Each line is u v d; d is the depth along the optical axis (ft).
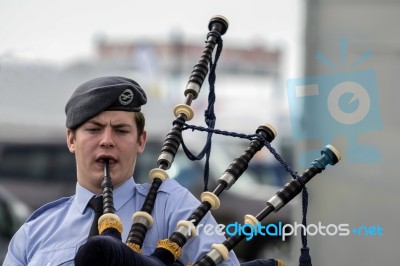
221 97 219.82
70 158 144.56
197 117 202.28
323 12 72.49
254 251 127.44
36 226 45.73
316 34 72.59
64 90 143.74
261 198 136.98
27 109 140.26
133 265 39.04
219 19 48.62
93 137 43.88
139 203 44.73
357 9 71.82
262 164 157.89
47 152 144.56
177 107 46.24
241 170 44.73
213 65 47.65
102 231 41.19
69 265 43.39
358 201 73.00
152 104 171.83
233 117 210.59
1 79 122.11
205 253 42.45
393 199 71.77
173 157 45.44
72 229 44.39
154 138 142.41
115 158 43.88
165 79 229.66
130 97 43.93
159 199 44.14
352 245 73.46
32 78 134.00
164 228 43.52
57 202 46.50
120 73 180.24
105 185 43.37
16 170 144.25
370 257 72.95
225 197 136.15
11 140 144.15
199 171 136.15
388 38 70.03
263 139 45.27
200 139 170.60
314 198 74.28
